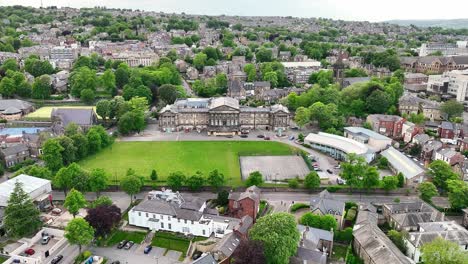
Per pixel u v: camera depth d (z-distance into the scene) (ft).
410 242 438.40
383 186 593.01
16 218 447.01
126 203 560.20
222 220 481.46
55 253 444.96
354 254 449.06
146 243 466.29
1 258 428.56
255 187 554.87
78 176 558.56
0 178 640.99
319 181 593.42
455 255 381.60
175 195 524.52
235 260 387.96
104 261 427.33
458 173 644.27
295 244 403.34
